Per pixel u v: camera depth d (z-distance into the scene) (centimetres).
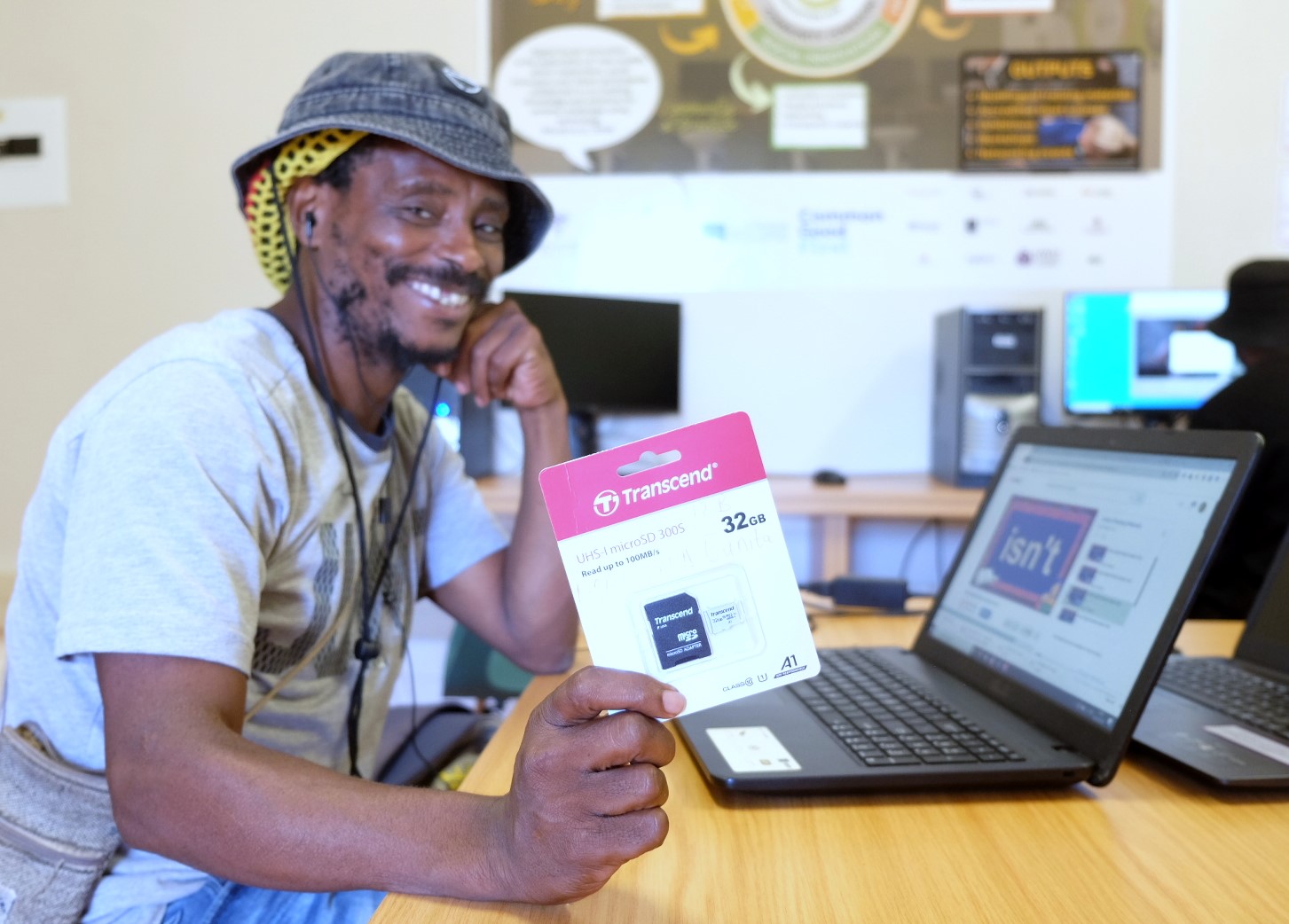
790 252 290
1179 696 83
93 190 290
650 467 53
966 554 98
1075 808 62
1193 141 284
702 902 50
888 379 291
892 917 48
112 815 70
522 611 104
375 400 94
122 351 294
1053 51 283
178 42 287
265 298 292
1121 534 74
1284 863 54
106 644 63
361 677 91
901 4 283
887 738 70
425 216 86
